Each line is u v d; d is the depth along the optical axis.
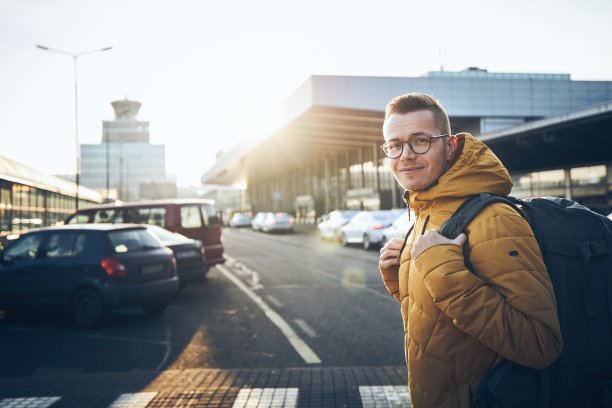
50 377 4.40
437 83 32.47
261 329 6.27
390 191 35.06
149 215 11.57
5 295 7.27
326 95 29.11
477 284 1.19
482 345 1.30
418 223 1.52
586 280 1.25
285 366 4.67
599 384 1.22
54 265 7.08
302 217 52.44
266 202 78.62
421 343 1.37
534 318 1.16
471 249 1.28
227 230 42.31
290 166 60.66
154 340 5.91
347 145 42.03
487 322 1.17
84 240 7.14
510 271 1.20
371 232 18.09
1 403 3.70
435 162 1.42
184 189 141.88
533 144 21.64
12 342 6.00
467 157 1.38
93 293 6.84
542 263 1.23
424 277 1.27
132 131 199.50
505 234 1.23
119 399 3.75
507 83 33.34
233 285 10.27
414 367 1.40
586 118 17.81
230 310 7.62
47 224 21.56
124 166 154.12
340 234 21.95
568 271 1.27
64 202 26.36
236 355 5.11
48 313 8.02
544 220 1.34
